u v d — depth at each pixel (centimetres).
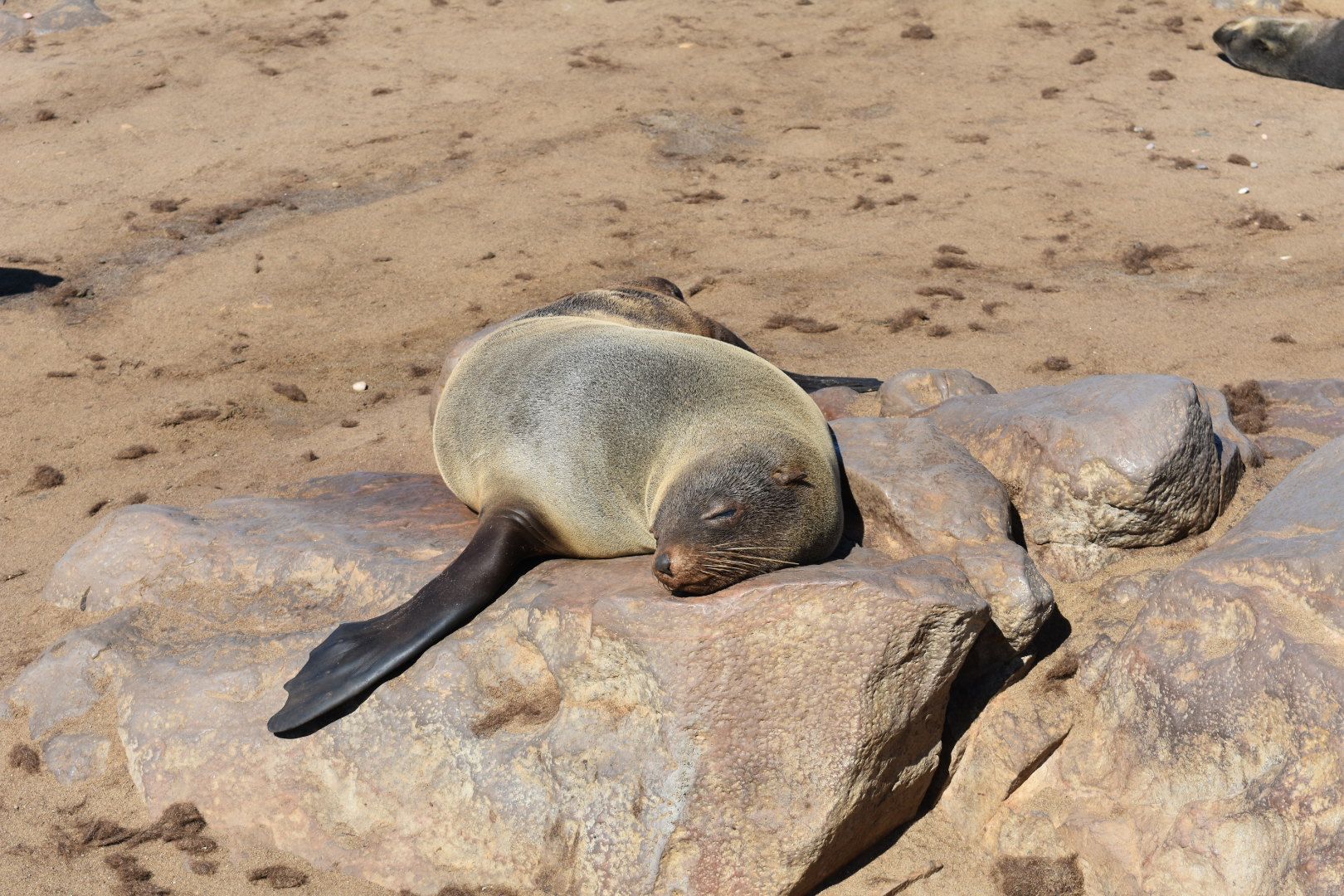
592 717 464
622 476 537
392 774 485
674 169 1471
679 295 815
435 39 1877
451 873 470
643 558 543
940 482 554
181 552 612
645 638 445
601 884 443
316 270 1235
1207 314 1069
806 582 442
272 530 623
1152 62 1808
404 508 654
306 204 1388
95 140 1559
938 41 1872
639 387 548
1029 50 1845
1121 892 454
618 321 696
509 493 544
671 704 439
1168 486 556
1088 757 491
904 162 1485
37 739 546
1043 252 1238
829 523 514
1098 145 1523
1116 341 1011
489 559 516
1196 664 462
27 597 671
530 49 1838
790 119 1609
